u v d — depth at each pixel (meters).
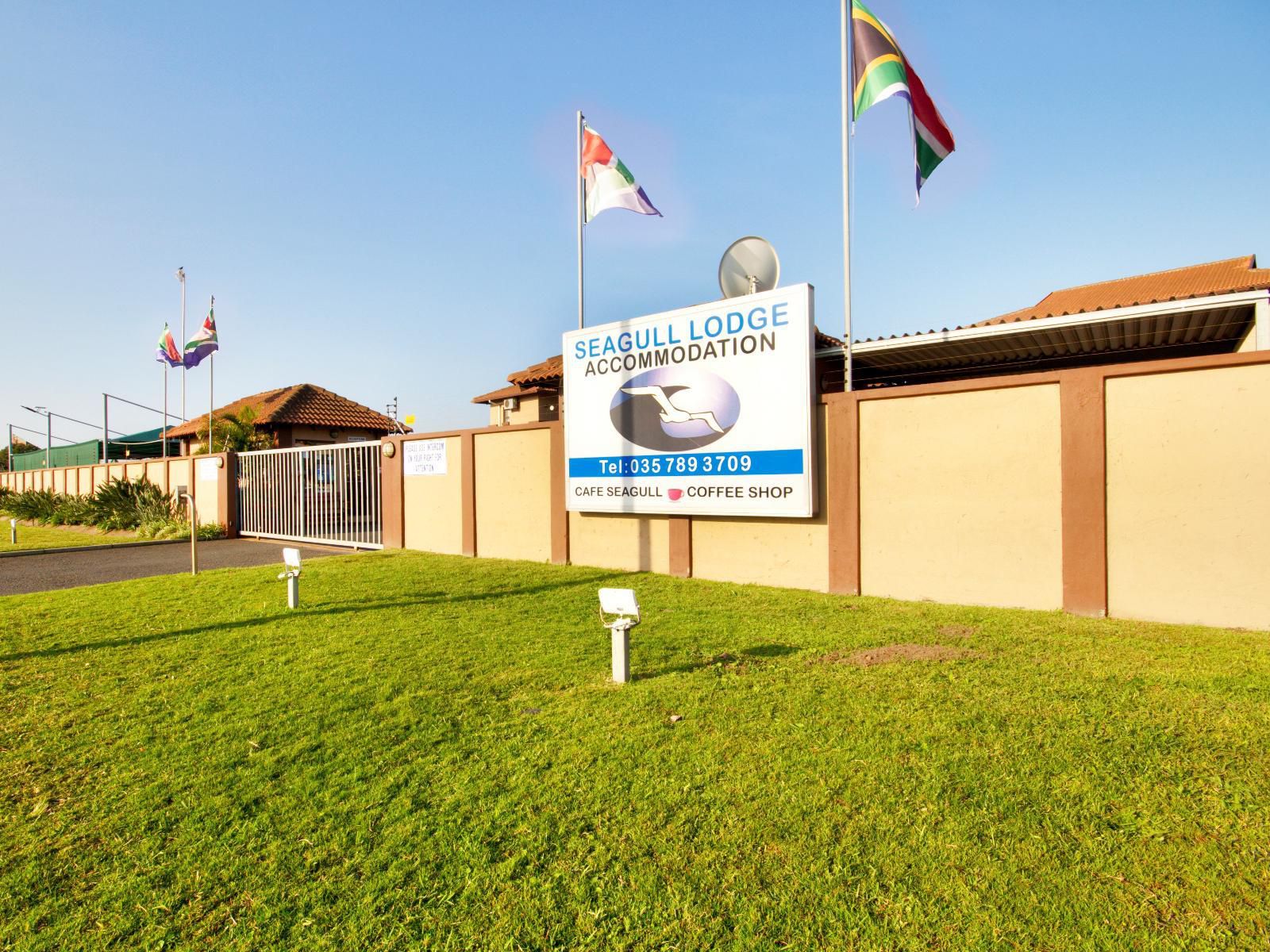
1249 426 6.16
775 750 3.80
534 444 11.56
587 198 11.21
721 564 9.40
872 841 2.94
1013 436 7.28
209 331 24.36
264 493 17.88
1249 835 2.89
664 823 3.12
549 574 10.09
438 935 2.47
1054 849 2.85
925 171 8.63
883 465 8.07
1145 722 4.00
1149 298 18.58
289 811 3.33
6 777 3.77
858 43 8.65
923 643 5.93
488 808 3.31
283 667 5.65
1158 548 6.54
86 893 2.77
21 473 33.25
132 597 9.01
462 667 5.53
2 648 6.45
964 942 2.36
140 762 3.91
